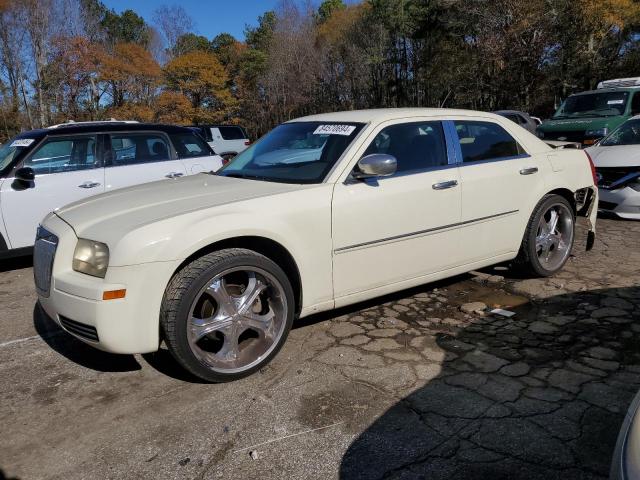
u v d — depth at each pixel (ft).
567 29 95.66
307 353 11.70
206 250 10.39
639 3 99.71
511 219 14.78
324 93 154.30
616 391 9.71
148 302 9.58
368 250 12.12
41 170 19.93
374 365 11.04
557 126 41.42
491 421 8.93
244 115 185.16
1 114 152.66
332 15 178.09
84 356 12.07
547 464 7.82
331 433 8.78
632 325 12.60
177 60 176.96
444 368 10.82
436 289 15.53
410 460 8.03
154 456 8.38
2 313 15.12
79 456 8.45
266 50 189.57
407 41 137.28
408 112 13.62
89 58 151.64
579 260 17.98
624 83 43.57
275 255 11.44
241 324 10.62
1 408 9.96
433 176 13.10
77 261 10.14
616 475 5.15
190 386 10.52
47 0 149.59
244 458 8.24
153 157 22.80
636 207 22.88
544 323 12.89
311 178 12.00
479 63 101.96
